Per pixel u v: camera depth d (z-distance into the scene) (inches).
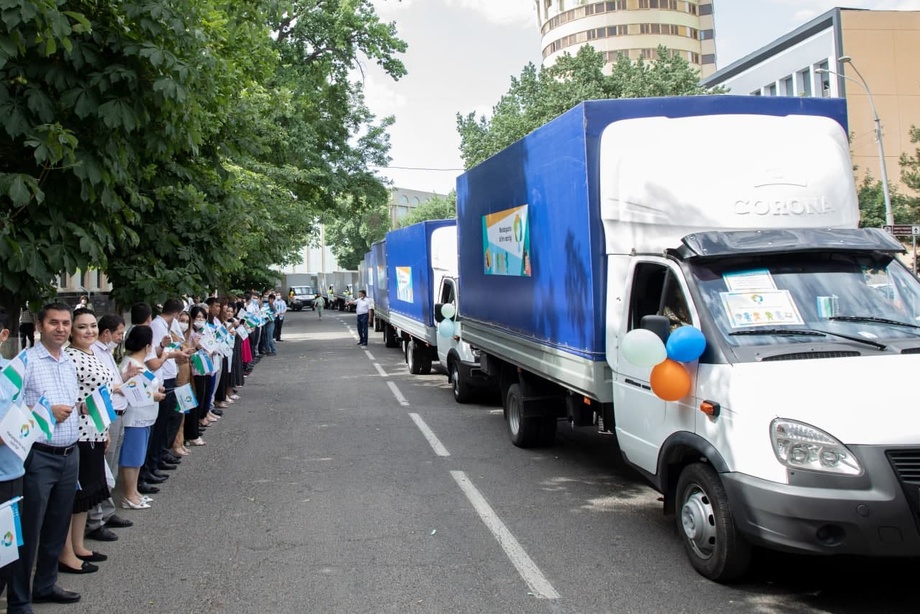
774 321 207.9
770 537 176.1
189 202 393.1
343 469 341.7
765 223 239.1
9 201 235.8
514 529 250.2
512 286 369.7
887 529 165.0
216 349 431.5
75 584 209.0
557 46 3681.1
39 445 187.8
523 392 370.6
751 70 1796.3
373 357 888.9
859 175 1571.1
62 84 241.3
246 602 193.9
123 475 284.4
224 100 370.9
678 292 223.1
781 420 176.9
